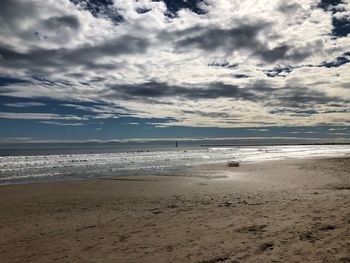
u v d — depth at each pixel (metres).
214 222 7.60
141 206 11.13
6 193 15.10
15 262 5.63
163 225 7.68
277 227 6.67
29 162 41.91
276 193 12.60
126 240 6.58
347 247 5.05
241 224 7.19
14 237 7.36
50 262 5.53
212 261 5.02
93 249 6.11
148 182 18.94
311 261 4.62
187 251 5.60
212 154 69.69
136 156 60.84
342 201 9.12
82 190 15.91
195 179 20.14
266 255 5.05
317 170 23.28
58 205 11.91
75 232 7.59
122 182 19.16
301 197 10.76
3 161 44.31
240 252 5.31
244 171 25.00
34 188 16.78
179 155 64.81
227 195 12.88
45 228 8.19
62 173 26.58
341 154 60.41
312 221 6.91
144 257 5.45
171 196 13.38
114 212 10.09
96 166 34.53
